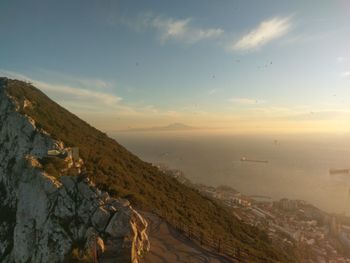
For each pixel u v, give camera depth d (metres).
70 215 28.00
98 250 19.77
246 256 25.72
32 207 31.27
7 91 58.34
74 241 25.12
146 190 42.28
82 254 22.23
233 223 49.25
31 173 34.06
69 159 38.47
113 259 18.70
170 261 22.08
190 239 27.05
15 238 30.48
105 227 23.75
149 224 29.80
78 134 56.78
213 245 26.53
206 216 44.72
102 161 45.38
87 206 27.84
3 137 46.69
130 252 19.56
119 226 22.61
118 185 38.59
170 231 28.56
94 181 36.25
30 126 45.06
